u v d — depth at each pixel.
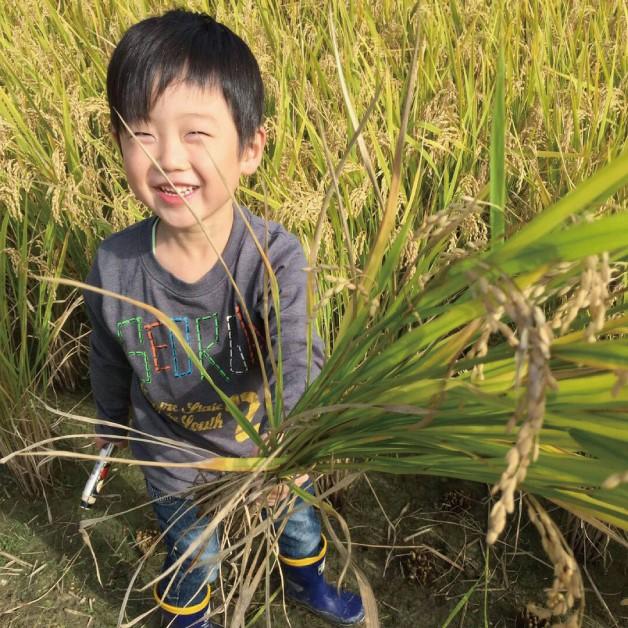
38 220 2.54
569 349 0.78
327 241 2.08
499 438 0.98
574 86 2.76
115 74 1.23
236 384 1.58
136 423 1.71
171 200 1.29
